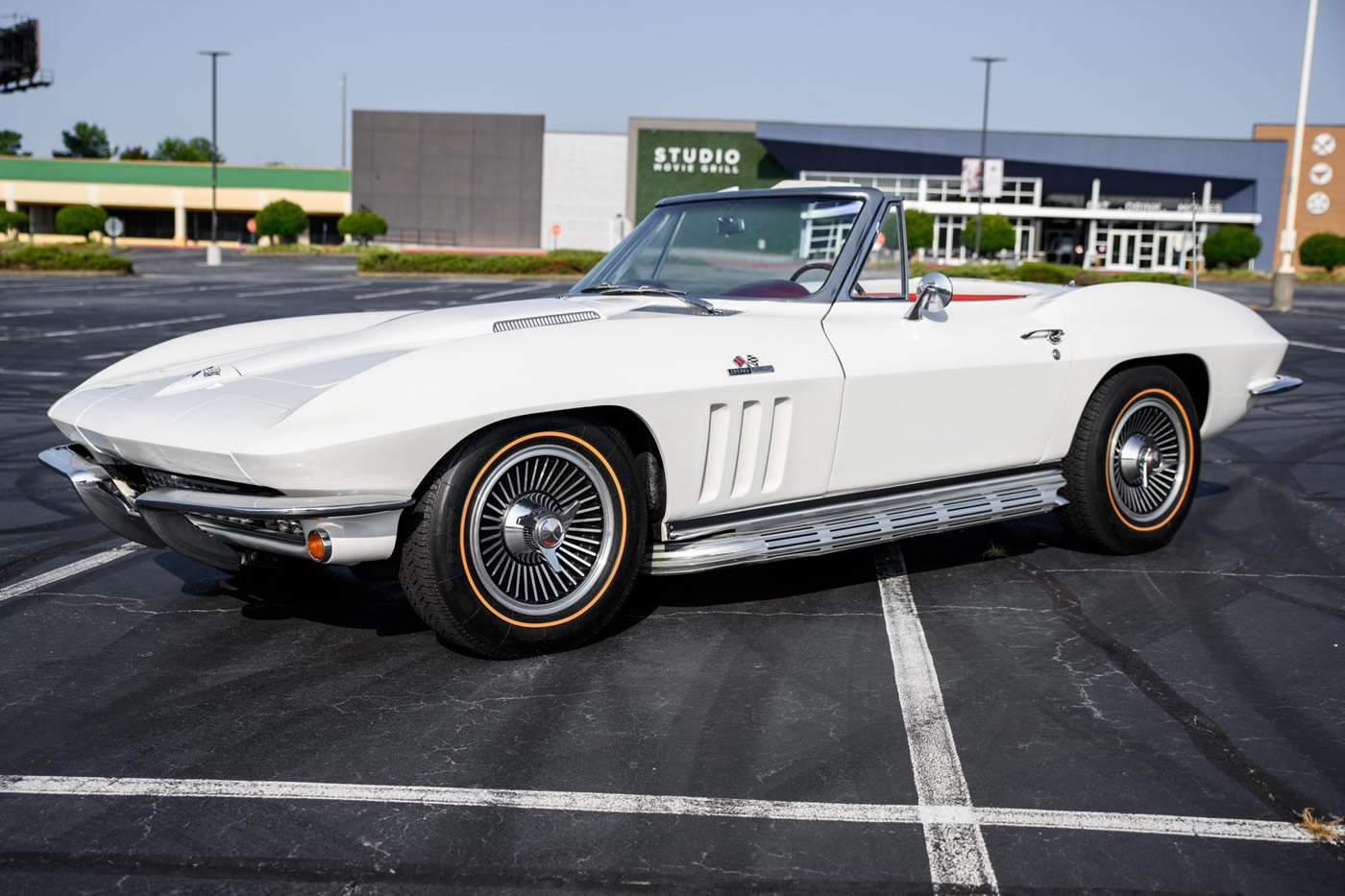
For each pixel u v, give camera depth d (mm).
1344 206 46312
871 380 3525
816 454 3477
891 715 2781
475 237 59188
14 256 27844
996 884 2021
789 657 3189
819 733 2676
